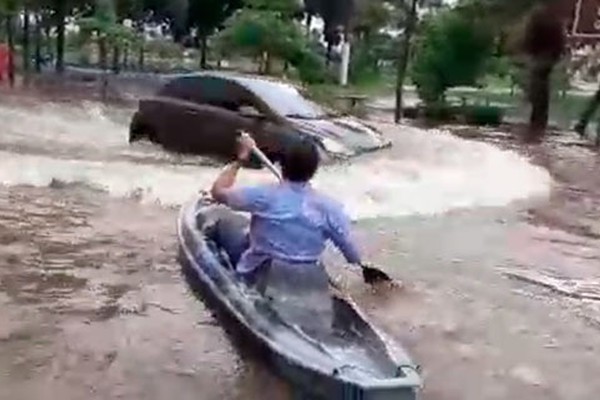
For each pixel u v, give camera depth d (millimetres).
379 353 5695
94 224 10609
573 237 11664
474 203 13266
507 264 10133
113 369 6441
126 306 7742
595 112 31734
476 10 32656
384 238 10859
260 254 6930
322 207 6969
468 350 7363
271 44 33312
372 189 13219
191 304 7742
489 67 33938
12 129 18062
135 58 39531
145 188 12648
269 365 6027
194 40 45156
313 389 5555
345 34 41688
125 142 16766
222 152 14805
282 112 14383
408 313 8180
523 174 16734
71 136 17422
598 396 6602
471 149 19297
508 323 8102
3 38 35156
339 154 14000
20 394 5984
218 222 8109
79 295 8039
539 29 30984
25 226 10375
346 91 36844
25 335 7035
